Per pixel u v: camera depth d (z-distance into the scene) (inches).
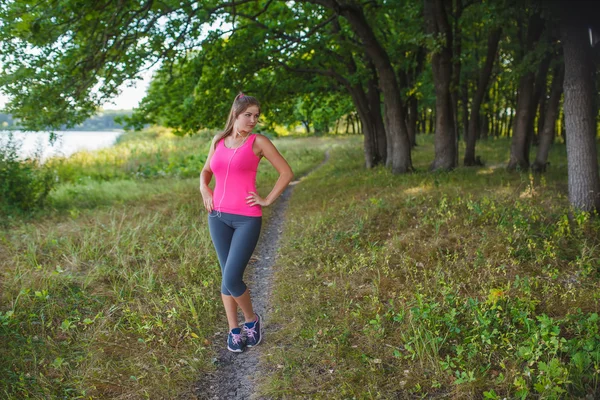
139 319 156.7
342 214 292.2
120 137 1310.3
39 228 291.0
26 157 383.2
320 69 550.9
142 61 361.7
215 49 449.4
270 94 534.6
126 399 115.8
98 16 314.5
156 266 211.2
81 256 223.6
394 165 507.2
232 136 135.1
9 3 276.8
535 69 365.1
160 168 685.9
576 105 243.1
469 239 217.9
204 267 208.5
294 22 469.1
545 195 296.2
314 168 729.6
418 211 271.9
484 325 128.3
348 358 129.8
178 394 119.0
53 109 360.5
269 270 217.9
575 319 135.7
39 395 113.8
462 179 398.9
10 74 327.3
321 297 173.9
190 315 160.4
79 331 150.1
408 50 588.7
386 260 198.7
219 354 140.1
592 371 110.7
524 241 209.6
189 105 479.5
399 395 112.3
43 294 164.9
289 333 149.1
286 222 318.0
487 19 401.4
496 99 1067.3
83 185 516.7
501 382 110.2
